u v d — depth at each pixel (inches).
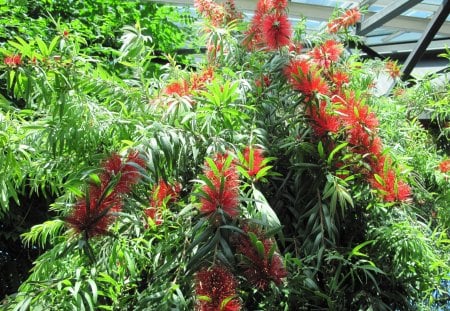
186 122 46.6
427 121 91.0
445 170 69.7
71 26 117.3
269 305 44.3
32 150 48.8
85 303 45.7
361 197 51.9
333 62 58.8
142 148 41.3
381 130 64.6
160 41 133.2
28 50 42.6
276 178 52.3
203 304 36.9
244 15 71.6
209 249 37.9
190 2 127.5
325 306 49.4
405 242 48.8
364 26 131.5
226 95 46.1
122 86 51.1
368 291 51.3
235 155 44.9
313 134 51.9
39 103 47.3
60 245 50.8
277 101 54.8
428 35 112.0
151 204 48.3
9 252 110.3
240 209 42.1
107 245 48.3
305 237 50.3
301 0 130.4
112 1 131.6
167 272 44.8
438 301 61.5
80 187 41.8
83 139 45.9
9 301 44.6
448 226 66.1
